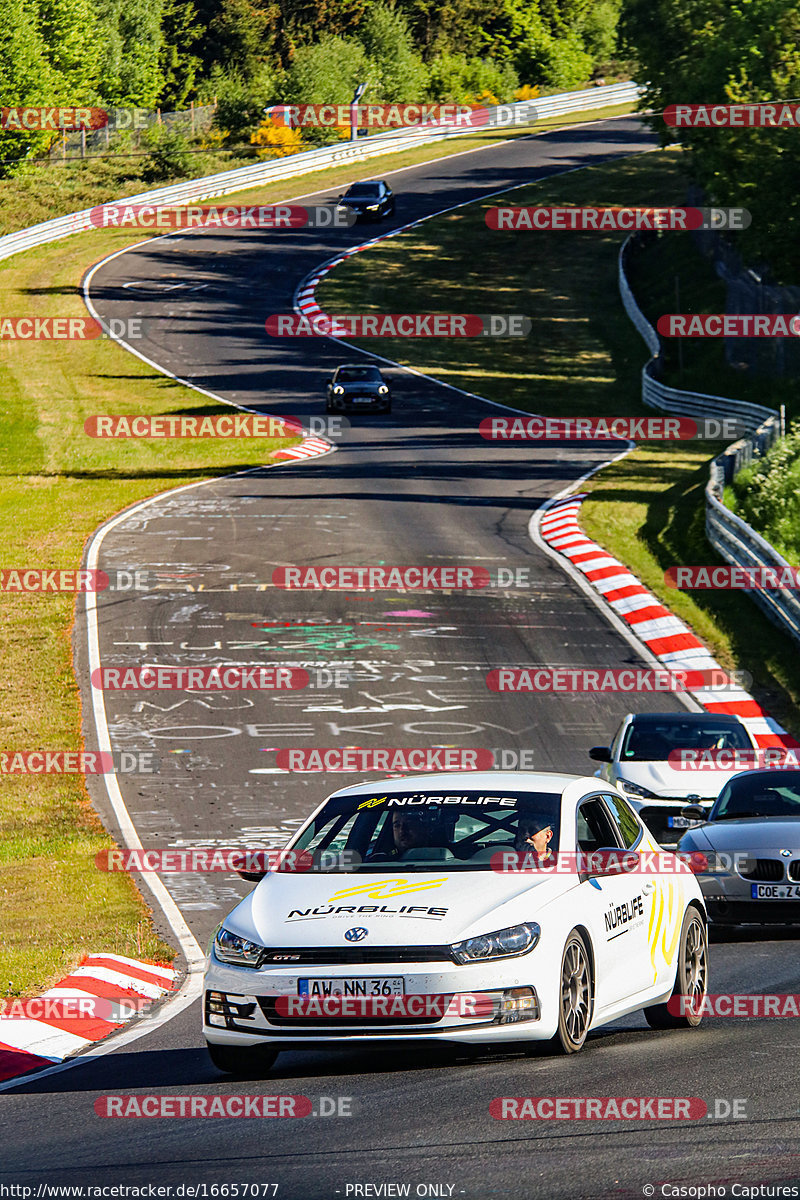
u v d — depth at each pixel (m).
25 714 72.75
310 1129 22.25
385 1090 24.75
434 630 86.38
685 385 172.50
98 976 36.88
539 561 101.50
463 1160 20.02
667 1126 21.47
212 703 74.06
